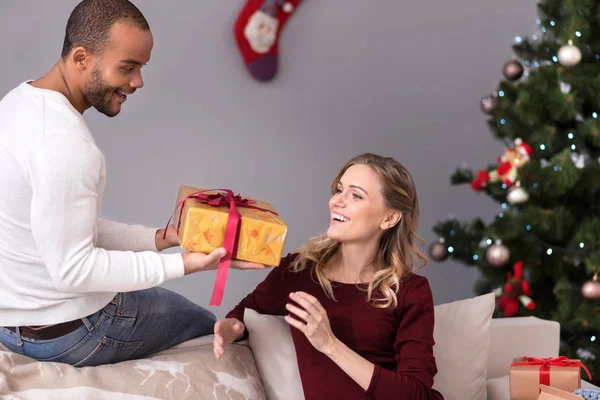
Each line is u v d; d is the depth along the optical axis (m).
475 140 4.12
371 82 3.87
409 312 1.82
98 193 1.61
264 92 3.65
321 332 1.65
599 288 2.85
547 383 1.85
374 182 1.86
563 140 3.08
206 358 1.86
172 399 1.71
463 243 3.32
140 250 1.91
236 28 3.52
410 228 1.93
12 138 1.53
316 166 3.81
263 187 3.71
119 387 1.67
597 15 2.93
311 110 3.76
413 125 3.98
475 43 4.04
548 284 3.26
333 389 1.81
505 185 3.09
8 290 1.63
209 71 3.52
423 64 3.95
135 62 1.61
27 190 1.52
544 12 3.16
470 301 2.15
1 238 1.58
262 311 2.03
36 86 1.64
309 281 1.94
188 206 1.60
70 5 3.25
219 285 1.61
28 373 1.60
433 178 4.07
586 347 3.04
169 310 1.89
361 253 1.91
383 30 3.85
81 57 1.59
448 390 2.05
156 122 3.45
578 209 3.15
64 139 1.49
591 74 2.93
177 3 3.42
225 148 3.60
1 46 3.15
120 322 1.75
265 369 1.96
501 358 2.29
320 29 3.72
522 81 3.16
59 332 1.67
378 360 1.84
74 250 1.50
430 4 3.92
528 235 3.20
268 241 1.62
